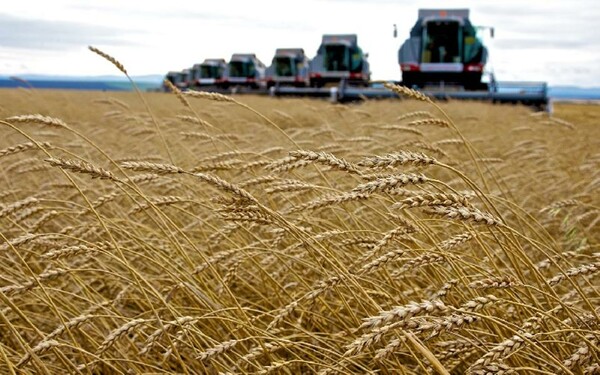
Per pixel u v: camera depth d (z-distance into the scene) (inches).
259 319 154.9
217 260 145.3
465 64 1306.6
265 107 828.6
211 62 2162.9
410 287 162.1
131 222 185.0
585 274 112.7
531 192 280.5
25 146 127.8
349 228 183.9
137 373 123.3
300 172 254.8
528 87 1127.6
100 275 179.9
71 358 157.2
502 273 130.0
